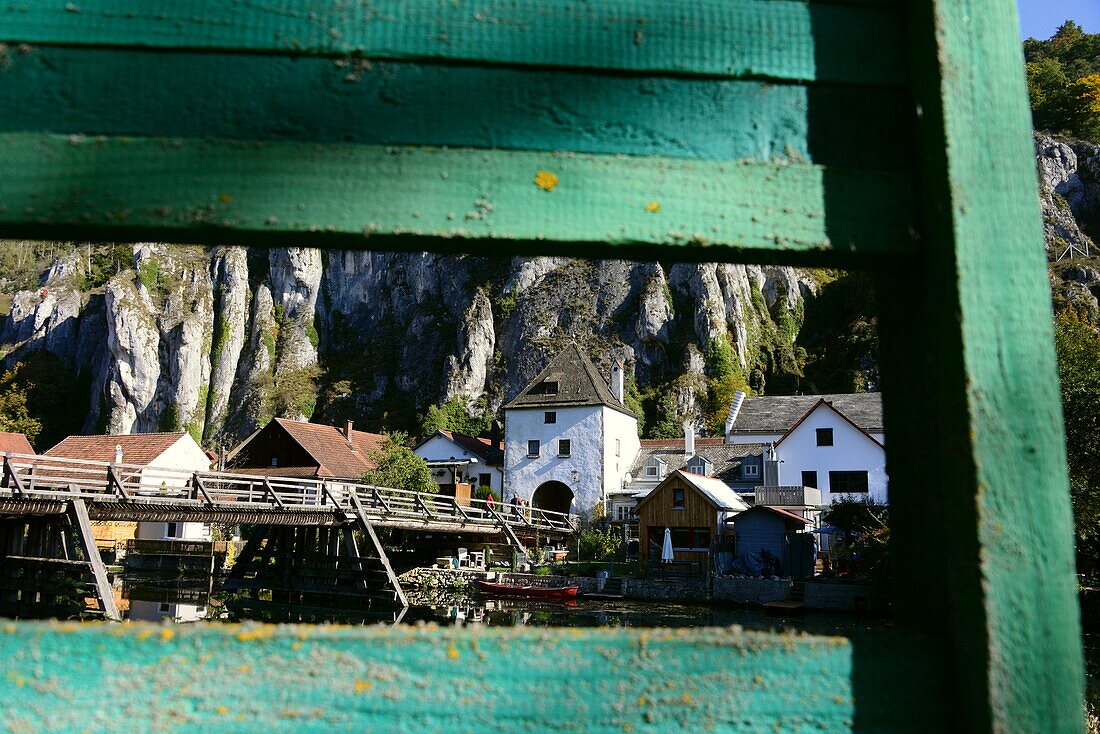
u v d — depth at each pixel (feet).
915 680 3.11
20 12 3.19
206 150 3.17
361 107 3.28
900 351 3.70
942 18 3.43
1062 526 3.09
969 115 3.37
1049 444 3.14
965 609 3.07
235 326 323.78
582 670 2.99
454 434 171.01
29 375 309.22
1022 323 3.22
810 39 3.56
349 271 338.54
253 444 159.53
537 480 142.41
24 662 2.74
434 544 98.07
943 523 3.24
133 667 2.79
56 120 3.15
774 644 3.08
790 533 84.17
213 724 2.80
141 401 301.63
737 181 3.41
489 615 67.36
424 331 310.65
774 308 286.66
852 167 3.49
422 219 3.22
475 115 3.33
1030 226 3.31
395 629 2.97
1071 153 294.87
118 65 3.21
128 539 115.14
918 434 3.51
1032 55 337.52
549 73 3.41
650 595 81.25
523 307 291.17
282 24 3.28
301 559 76.07
